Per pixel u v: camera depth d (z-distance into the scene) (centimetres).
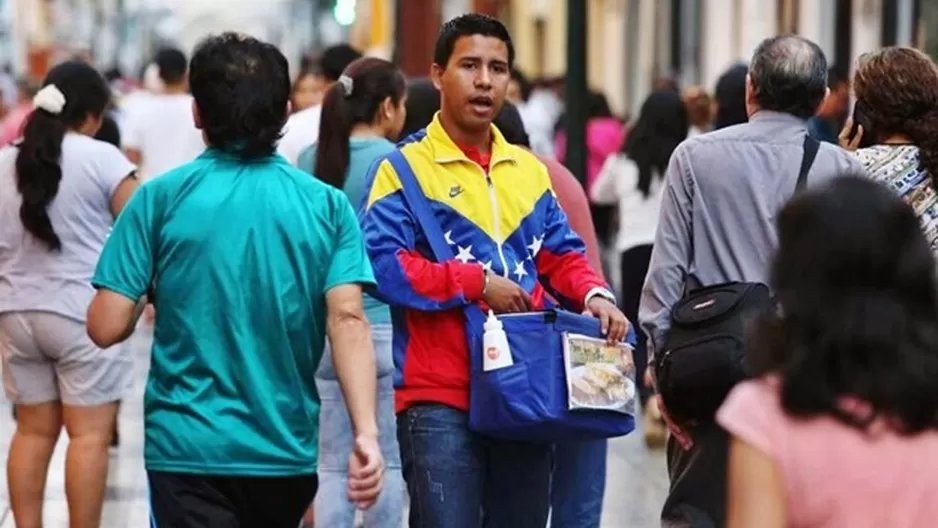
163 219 1160
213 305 1152
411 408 1347
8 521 1992
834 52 4394
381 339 1664
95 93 1708
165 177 1169
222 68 1165
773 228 1361
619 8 7294
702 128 3064
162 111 3191
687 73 6088
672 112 2542
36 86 5056
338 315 1156
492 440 1362
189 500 1147
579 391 1321
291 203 1162
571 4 2581
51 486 2197
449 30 1370
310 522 1995
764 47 1388
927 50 3728
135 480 2278
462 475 1339
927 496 770
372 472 1131
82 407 1703
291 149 2164
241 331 1148
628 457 2491
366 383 1150
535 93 4891
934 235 1418
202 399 1149
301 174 1178
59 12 11956
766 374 786
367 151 1703
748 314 1305
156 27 14375
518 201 1370
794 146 1372
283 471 1152
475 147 1374
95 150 1702
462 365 1340
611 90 7419
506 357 1314
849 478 767
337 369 1155
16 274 1697
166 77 3206
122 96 4941
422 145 1371
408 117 1978
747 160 1368
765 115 1384
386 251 1334
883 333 769
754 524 770
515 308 1334
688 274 1388
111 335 1162
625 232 2564
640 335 2539
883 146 1439
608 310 1355
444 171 1362
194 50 1180
